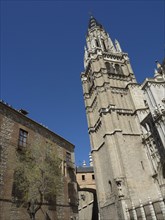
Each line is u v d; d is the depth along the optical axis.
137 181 39.22
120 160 40.69
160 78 40.88
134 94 52.44
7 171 24.70
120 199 35.97
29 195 23.42
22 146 28.27
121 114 49.00
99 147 50.34
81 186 64.75
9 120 28.00
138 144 44.81
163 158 37.91
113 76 57.19
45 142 33.34
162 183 38.19
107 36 76.38
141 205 30.70
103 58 60.59
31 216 21.97
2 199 22.66
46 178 26.05
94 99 57.06
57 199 30.59
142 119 47.41
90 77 63.31
